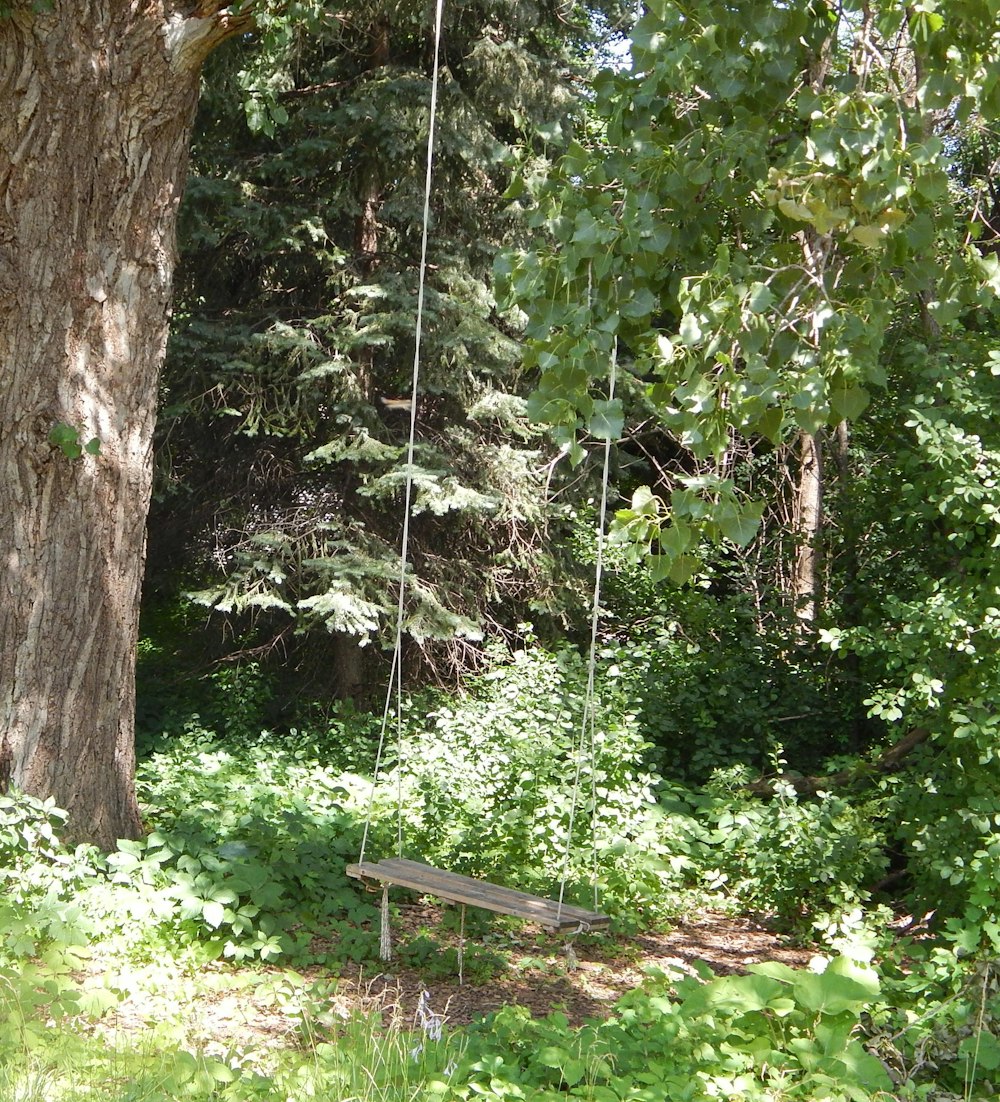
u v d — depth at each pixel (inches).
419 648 546.3
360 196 513.3
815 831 335.9
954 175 403.2
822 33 161.2
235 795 379.9
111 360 278.7
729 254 145.3
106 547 281.7
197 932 252.2
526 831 352.8
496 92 493.7
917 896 305.1
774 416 144.0
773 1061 168.4
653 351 148.1
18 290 269.0
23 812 254.5
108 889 249.4
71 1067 166.1
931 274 158.2
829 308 145.9
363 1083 163.9
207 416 517.0
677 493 135.6
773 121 168.1
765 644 473.4
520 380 538.9
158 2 267.7
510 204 504.7
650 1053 173.0
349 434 498.0
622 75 164.4
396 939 283.0
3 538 273.1
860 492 395.9
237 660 558.6
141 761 458.6
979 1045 171.6
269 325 504.7
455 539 542.9
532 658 442.6
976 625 281.0
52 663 275.3
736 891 355.6
